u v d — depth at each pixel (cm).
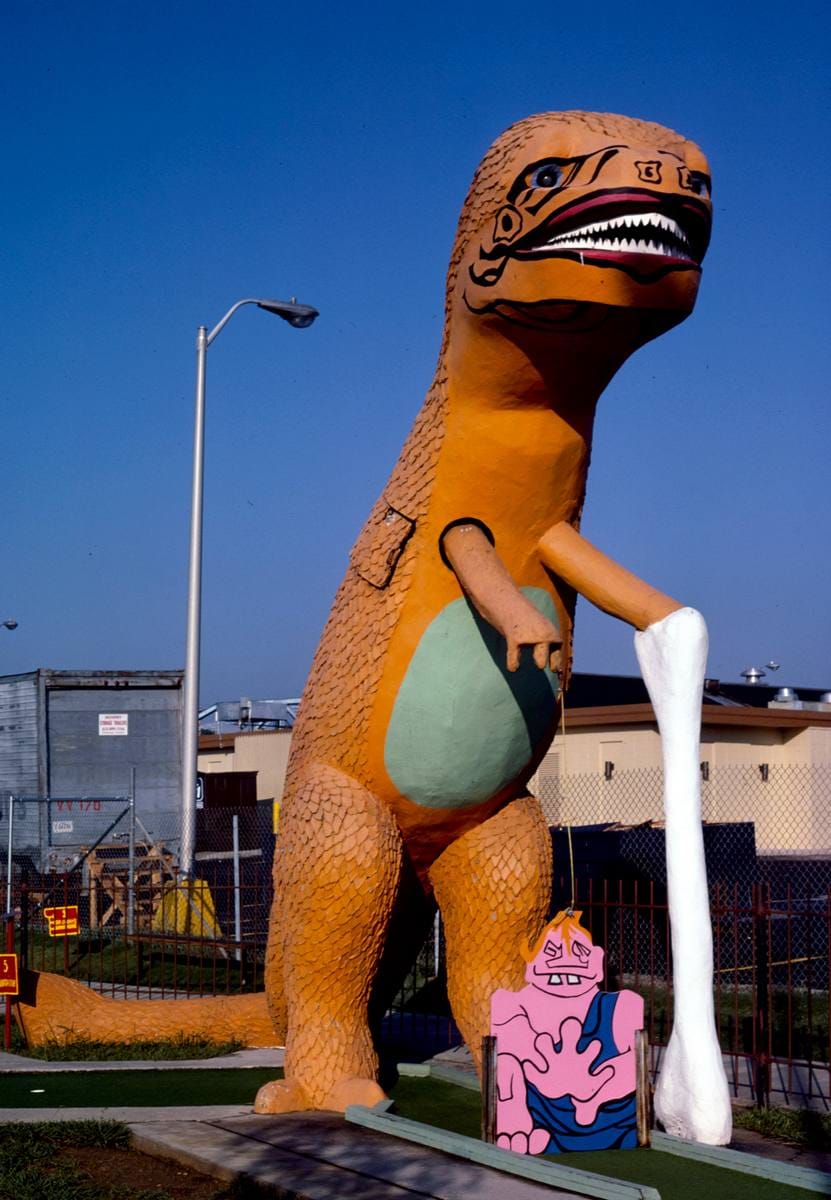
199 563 1342
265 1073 699
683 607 538
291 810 613
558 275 503
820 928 1170
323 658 613
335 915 586
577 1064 537
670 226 494
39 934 1339
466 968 607
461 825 605
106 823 1667
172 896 1313
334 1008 597
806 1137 586
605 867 1012
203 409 1354
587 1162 518
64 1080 684
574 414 558
